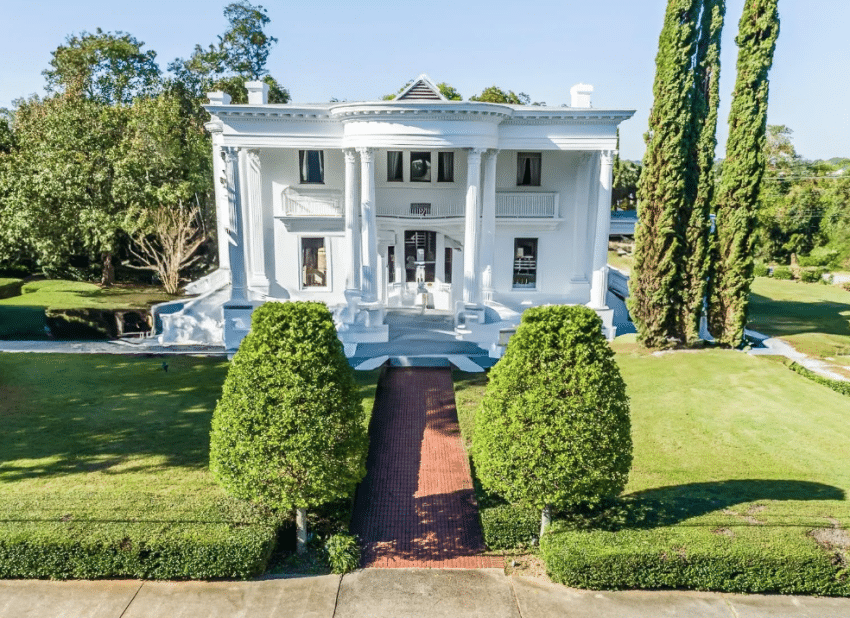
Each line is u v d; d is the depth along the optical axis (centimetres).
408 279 2780
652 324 2222
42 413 1598
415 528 1158
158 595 945
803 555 932
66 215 3197
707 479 1252
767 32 2008
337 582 985
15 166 3316
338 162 2616
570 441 971
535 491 994
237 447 984
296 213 2586
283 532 1063
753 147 2083
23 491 1176
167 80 4847
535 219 2633
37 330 2814
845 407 1658
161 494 1144
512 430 990
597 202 2455
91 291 3584
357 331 2319
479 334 2334
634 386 1842
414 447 1505
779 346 2311
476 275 2341
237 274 2336
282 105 2300
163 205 3425
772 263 5616
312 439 979
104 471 1273
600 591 964
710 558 944
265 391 984
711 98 2044
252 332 1021
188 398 1736
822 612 912
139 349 2347
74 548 959
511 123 2372
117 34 4744
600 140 2370
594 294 2447
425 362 2133
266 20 5253
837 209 5334
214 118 2953
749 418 1583
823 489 1199
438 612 916
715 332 2277
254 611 912
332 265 2662
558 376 981
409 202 2662
